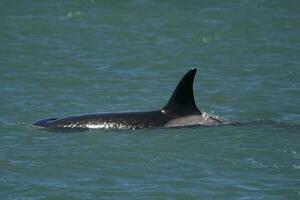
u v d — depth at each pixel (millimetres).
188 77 94625
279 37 173125
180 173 78250
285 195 72188
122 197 71875
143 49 158625
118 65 142875
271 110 108000
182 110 95562
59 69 137625
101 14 194750
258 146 86688
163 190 73625
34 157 83000
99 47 159500
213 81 129125
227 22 189125
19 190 73688
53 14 193000
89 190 73688
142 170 79188
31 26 178375
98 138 89688
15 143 88188
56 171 78938
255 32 179000
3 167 79875
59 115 104625
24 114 104062
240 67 141875
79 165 80625
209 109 109062
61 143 88000
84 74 134000
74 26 180500
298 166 79938
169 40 169250
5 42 161750
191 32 178125
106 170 79250
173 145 87000
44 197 71938
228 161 81750
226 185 74875
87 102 113438
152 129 93000
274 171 78625
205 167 80000
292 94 118750
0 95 115750
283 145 87000
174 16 194750
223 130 92688
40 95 116750
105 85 125562
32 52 152500
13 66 139125
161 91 122125
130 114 95312
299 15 199250
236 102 113562
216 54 155250
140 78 132125
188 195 72312
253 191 73250
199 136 90250
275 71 137500
